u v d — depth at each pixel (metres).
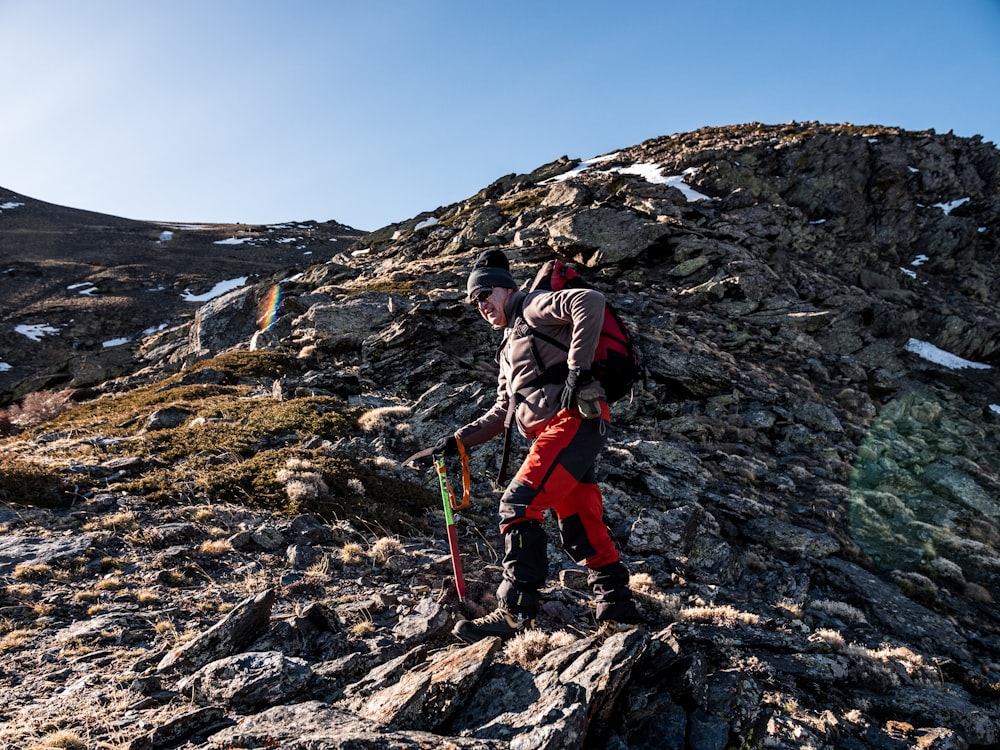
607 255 28.83
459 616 5.30
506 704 3.60
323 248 140.38
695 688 4.23
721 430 15.73
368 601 5.68
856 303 28.33
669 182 40.66
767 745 4.32
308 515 8.08
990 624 9.78
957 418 22.81
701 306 26.31
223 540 7.29
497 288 4.40
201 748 3.07
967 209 43.22
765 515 10.92
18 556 6.48
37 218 153.12
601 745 3.68
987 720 5.66
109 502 8.18
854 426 18.61
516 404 4.31
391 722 3.26
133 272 106.62
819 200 40.25
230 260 123.88
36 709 3.84
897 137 44.66
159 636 5.08
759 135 49.94
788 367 22.55
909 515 13.55
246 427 12.30
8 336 77.00
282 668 3.87
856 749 4.78
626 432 14.88
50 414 24.41
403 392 16.58
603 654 4.07
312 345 20.70
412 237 44.72
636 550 8.59
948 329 31.83
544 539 4.25
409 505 9.32
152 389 18.58
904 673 6.49
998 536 14.03
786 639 5.91
